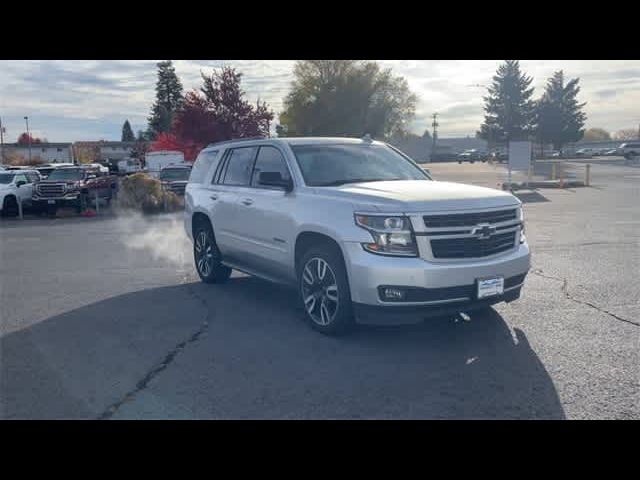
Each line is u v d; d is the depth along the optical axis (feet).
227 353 18.02
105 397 14.92
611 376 15.57
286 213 21.11
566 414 13.46
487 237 17.99
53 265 35.14
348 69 195.62
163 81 297.74
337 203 19.04
